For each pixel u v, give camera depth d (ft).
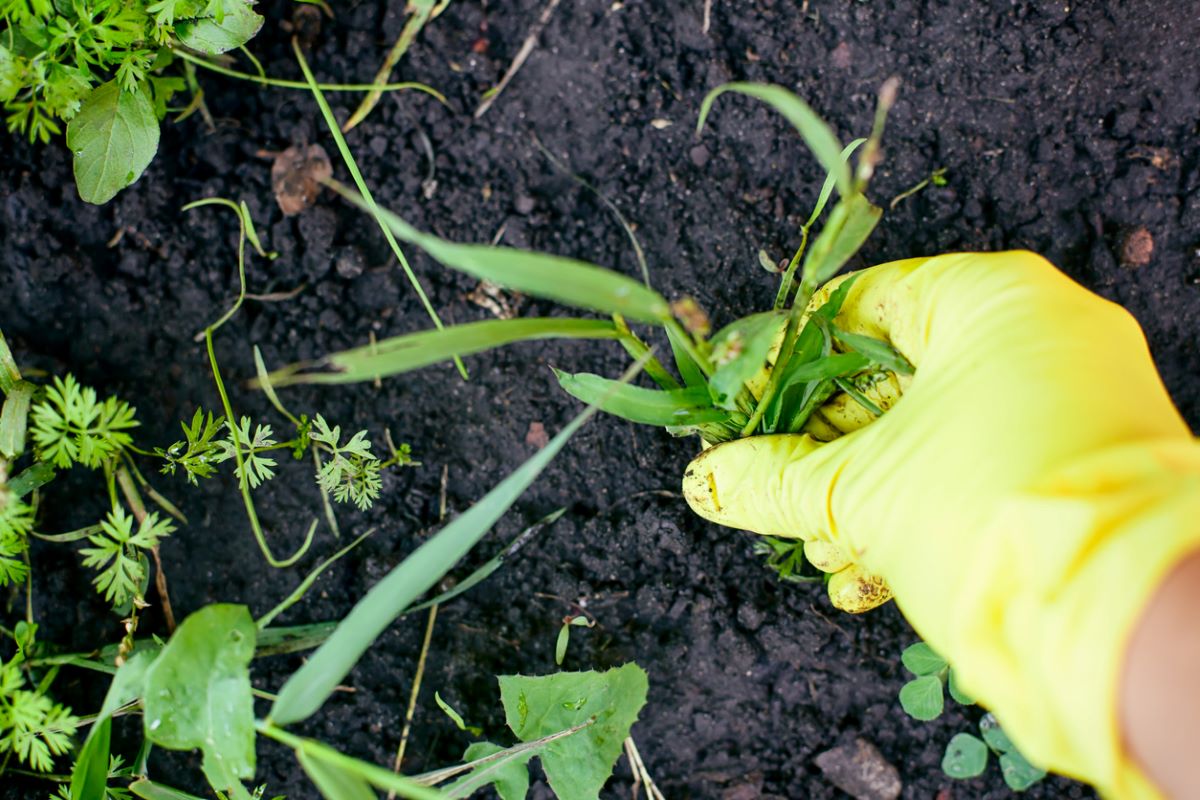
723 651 1.80
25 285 1.80
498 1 1.81
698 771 1.82
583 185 1.82
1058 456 1.21
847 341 1.45
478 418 1.82
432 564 1.30
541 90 1.82
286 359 1.82
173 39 1.69
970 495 1.24
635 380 1.80
